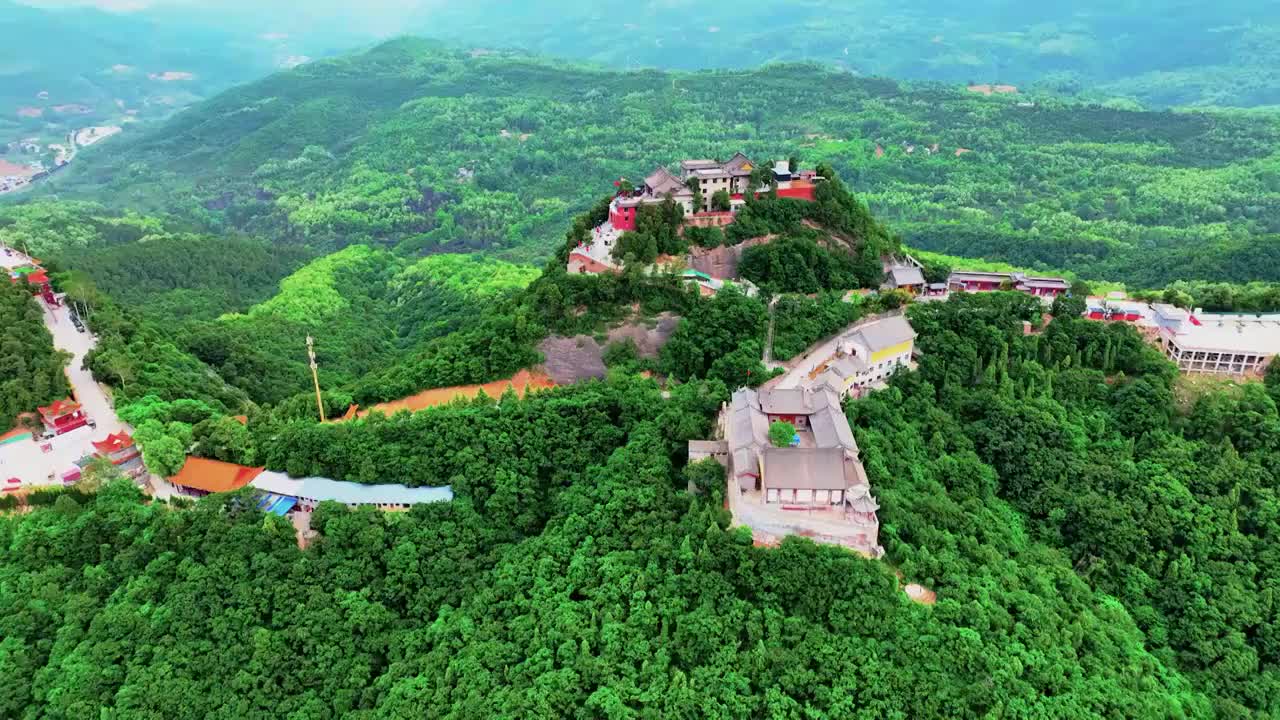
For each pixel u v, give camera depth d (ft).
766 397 487.20
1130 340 600.39
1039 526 503.20
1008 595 407.23
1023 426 538.88
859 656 360.48
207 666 399.44
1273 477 515.09
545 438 522.06
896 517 425.69
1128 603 468.75
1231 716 410.52
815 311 618.85
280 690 395.14
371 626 418.92
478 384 601.62
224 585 428.15
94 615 417.49
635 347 610.65
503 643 391.24
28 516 465.47
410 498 485.97
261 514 463.42
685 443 497.05
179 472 508.53
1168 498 502.38
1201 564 476.54
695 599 393.70
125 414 545.85
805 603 381.60
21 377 573.74
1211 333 616.39
